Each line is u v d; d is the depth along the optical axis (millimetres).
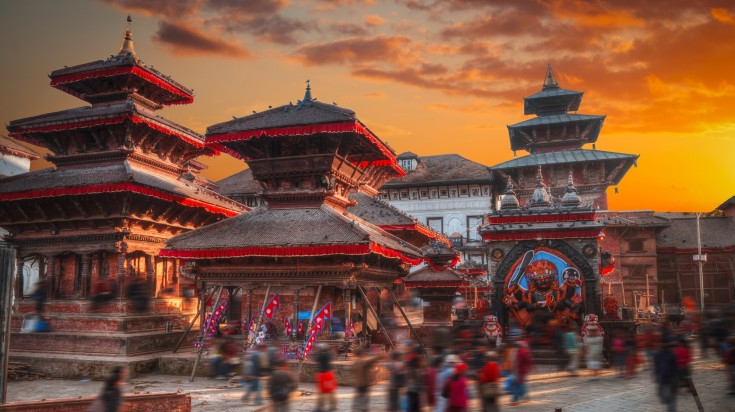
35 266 39219
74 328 28062
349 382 21156
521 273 28719
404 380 14836
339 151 26609
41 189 28016
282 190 26531
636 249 56719
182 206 32156
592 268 27844
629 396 18609
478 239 65625
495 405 14617
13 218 30875
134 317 27766
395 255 24750
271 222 25188
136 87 34000
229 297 27531
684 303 54281
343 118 24062
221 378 22891
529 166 61938
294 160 26109
